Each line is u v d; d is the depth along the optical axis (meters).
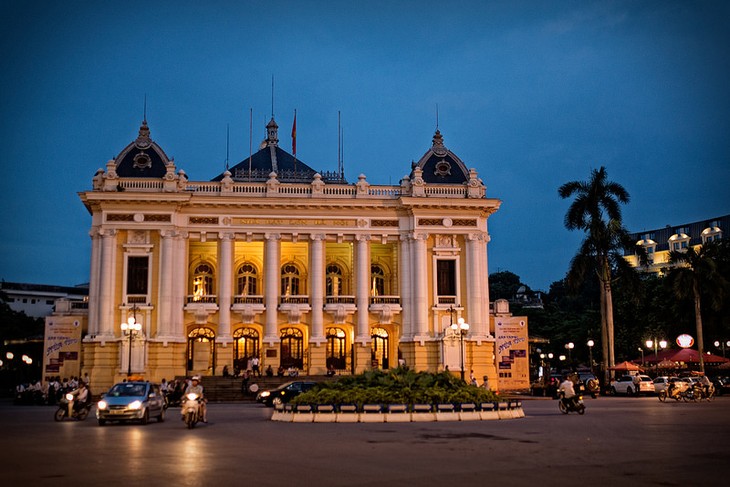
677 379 65.62
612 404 52.56
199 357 75.12
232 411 48.88
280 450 23.44
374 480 17.30
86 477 17.89
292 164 87.69
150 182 73.12
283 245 79.50
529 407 51.44
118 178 72.62
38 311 146.38
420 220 75.50
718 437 26.94
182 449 23.88
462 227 76.00
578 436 27.56
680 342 74.31
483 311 75.56
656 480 17.16
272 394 54.81
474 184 76.88
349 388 38.28
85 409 41.28
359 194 76.12
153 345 70.50
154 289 71.62
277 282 74.31
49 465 20.11
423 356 73.75
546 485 16.52
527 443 25.17
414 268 75.06
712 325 87.44
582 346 117.12
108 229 71.44
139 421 38.00
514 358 70.81
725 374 92.69
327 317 74.88
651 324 94.06
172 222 72.06
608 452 22.45
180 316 72.12
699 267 78.38
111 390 37.53
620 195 75.06
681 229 169.25
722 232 159.62
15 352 101.31
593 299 157.38
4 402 68.19
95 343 69.88
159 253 72.06
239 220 74.12
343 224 75.50
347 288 80.31
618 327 99.12
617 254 74.69
